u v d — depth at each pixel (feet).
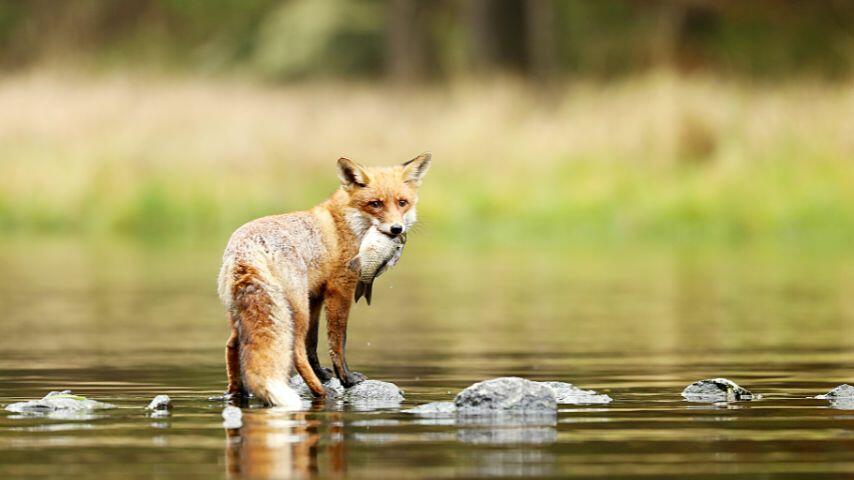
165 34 268.41
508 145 132.98
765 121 125.59
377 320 63.10
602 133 129.70
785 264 94.27
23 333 57.47
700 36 206.49
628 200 122.31
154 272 91.20
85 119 143.33
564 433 30.17
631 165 125.90
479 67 180.55
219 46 265.13
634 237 119.03
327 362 47.14
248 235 36.73
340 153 134.72
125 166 135.74
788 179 119.55
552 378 42.34
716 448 28.09
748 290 76.54
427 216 125.59
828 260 97.14
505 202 126.00
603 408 34.37
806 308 66.80
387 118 143.84
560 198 124.57
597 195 123.24
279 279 36.58
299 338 37.22
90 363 46.91
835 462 26.43
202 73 238.68
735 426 31.17
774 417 32.63
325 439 29.32
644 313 65.26
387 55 238.89
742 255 102.22
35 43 244.01
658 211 120.16
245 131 137.59
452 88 156.15
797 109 126.62
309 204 129.90
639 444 28.58
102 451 27.89
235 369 37.32
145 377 42.86
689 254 103.86
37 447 28.45
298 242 38.06
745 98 133.49
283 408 34.63
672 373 43.57
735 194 118.83
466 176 130.31
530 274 89.10
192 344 53.31
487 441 28.99
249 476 25.00
